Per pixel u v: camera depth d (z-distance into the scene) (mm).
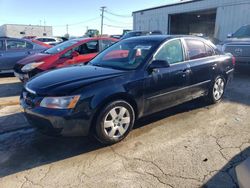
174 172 2980
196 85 4789
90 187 2748
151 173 2967
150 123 4406
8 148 3607
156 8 26906
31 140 3848
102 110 3414
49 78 3699
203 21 31328
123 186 2748
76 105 3211
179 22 27531
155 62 3848
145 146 3598
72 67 4352
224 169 3029
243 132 4043
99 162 3217
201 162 3180
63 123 3189
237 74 8992
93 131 3475
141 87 3793
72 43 7148
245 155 3336
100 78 3541
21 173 3016
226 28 19922
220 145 3613
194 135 3941
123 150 3500
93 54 7094
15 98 6113
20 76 6754
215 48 5426
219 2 20188
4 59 8539
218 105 5391
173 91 4316
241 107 5254
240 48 8148
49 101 3221
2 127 4336
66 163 3211
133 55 4207
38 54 7234
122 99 3648
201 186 2734
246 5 18250
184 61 4559
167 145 3625
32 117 3396
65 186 2775
